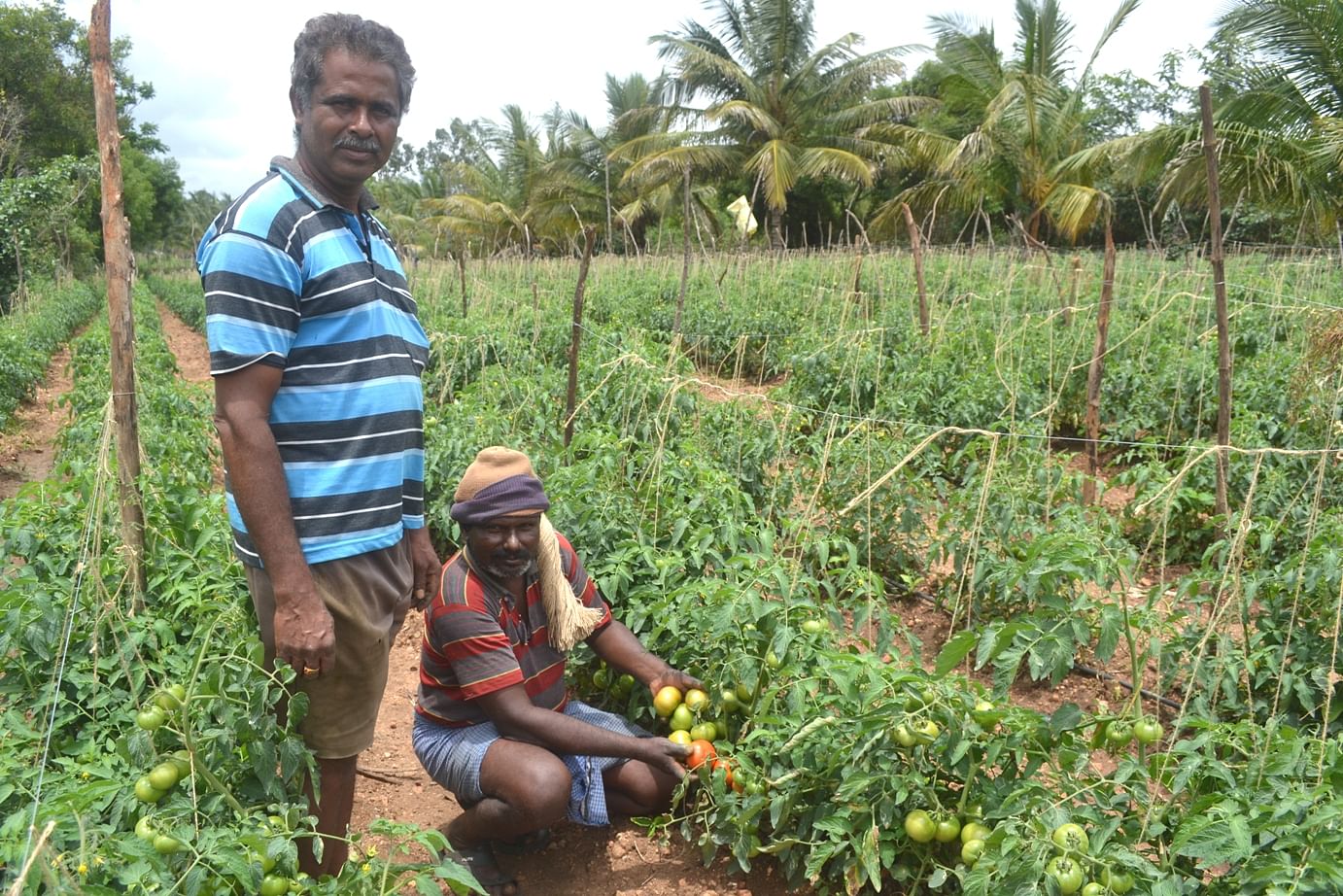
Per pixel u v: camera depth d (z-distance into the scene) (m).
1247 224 20.16
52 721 2.46
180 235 63.16
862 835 2.67
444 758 3.03
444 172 35.53
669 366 5.95
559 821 3.32
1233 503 5.40
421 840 2.21
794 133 26.25
